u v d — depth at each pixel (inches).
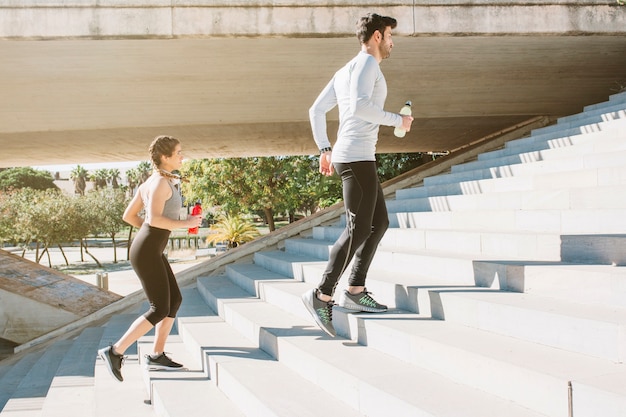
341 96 127.8
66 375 204.4
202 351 151.8
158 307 142.1
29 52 285.9
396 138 524.4
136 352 209.6
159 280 141.6
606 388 69.1
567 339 90.6
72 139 422.0
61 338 347.3
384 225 130.6
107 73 315.6
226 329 179.6
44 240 1348.4
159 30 277.7
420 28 293.4
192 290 293.6
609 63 350.6
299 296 162.4
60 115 364.5
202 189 995.3
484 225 184.5
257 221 2080.5
